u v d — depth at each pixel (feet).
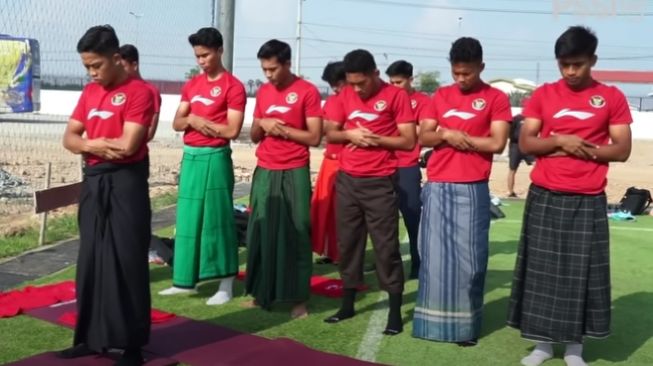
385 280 15.85
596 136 13.34
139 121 12.42
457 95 14.75
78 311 12.83
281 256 16.71
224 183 17.65
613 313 18.21
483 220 14.96
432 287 15.21
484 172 14.85
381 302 18.42
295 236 16.75
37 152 53.01
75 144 12.51
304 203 16.74
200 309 17.35
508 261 24.22
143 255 12.82
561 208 13.47
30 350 14.01
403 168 20.71
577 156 13.28
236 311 17.26
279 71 16.35
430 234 15.14
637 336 16.33
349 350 14.69
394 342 15.25
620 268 23.58
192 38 17.15
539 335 13.85
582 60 12.87
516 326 14.39
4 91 32.73
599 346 15.57
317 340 15.26
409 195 20.68
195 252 17.58
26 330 15.19
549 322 13.70
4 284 18.94
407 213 20.79
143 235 12.79
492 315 17.63
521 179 55.31
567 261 13.53
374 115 15.57
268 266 16.84
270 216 16.75
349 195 16.03
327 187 22.15
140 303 12.78
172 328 15.55
